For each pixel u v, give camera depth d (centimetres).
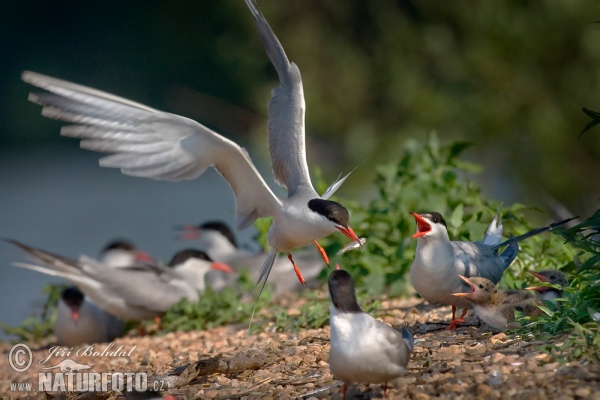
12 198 3850
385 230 1273
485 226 1143
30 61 5094
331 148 2197
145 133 869
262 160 2202
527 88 1981
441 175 1362
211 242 1605
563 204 2050
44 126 4853
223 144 874
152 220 3322
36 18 5144
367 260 1227
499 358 756
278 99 1038
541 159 2033
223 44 2262
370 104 2134
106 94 849
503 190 2184
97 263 1304
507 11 1962
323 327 1066
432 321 980
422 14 2059
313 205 922
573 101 1973
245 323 1198
